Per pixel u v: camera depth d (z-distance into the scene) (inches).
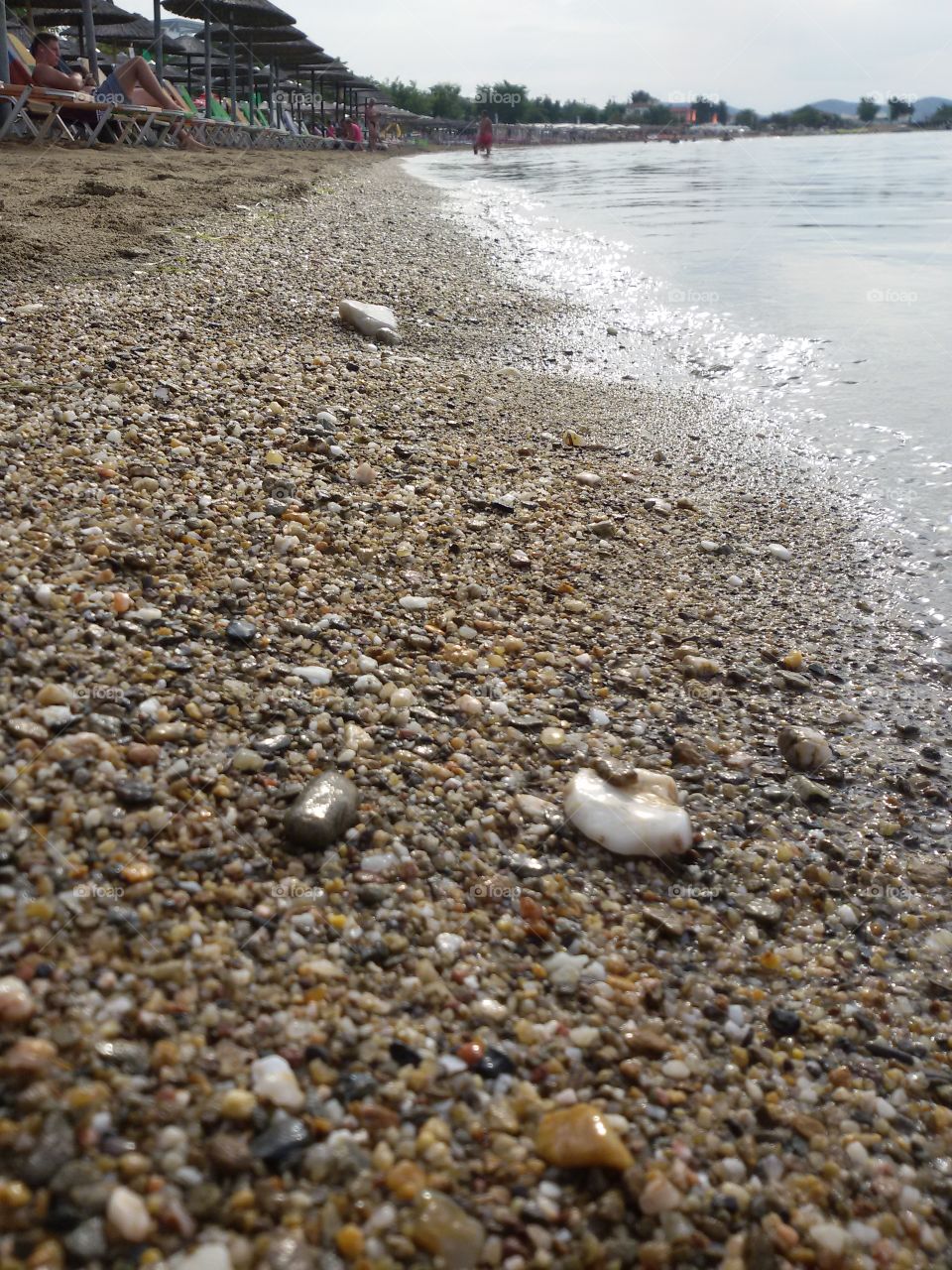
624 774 11.4
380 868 9.6
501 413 24.3
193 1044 7.4
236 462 17.0
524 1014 8.5
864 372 31.5
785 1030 8.9
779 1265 7.0
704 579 17.4
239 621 12.8
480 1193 6.9
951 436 25.6
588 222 69.1
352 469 18.1
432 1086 7.6
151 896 8.5
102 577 12.6
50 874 8.4
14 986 7.3
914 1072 8.7
